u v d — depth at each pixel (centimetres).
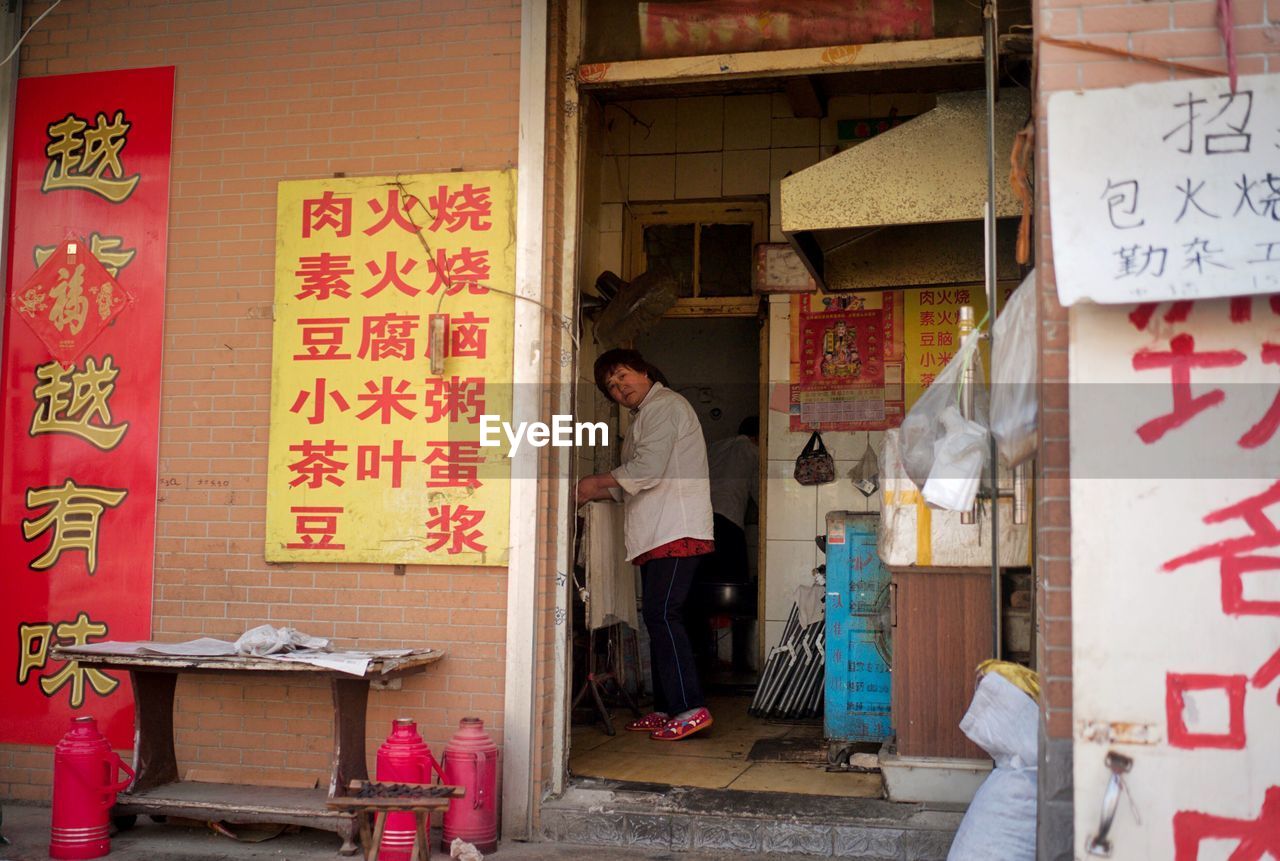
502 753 445
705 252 684
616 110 673
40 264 511
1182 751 299
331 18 490
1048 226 325
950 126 457
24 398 507
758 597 658
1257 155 294
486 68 474
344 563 470
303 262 482
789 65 455
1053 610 321
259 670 420
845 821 415
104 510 495
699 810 430
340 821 419
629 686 647
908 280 560
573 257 475
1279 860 294
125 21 511
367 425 471
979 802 360
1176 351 307
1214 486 303
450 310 467
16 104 520
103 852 423
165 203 500
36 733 493
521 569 450
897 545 435
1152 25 321
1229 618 300
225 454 485
